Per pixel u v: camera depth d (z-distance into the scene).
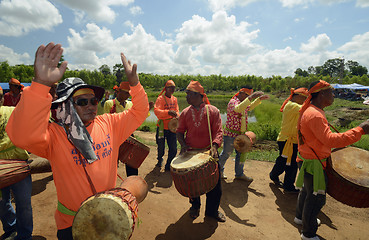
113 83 101.69
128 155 3.48
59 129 1.53
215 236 2.95
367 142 7.22
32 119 1.20
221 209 3.65
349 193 2.55
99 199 1.38
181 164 2.77
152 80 122.00
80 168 1.53
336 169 2.76
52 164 1.54
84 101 1.56
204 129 3.17
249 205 3.79
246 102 3.99
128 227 1.39
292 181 4.19
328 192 2.77
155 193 4.12
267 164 5.81
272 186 4.53
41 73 1.18
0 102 2.50
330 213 3.65
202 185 2.72
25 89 1.21
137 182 1.76
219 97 76.44
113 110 4.26
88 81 99.12
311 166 2.76
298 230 3.14
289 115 3.99
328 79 83.25
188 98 3.17
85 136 1.53
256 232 3.07
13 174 2.32
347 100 35.88
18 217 2.51
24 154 2.65
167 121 5.08
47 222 3.14
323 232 3.13
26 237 2.56
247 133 4.37
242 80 109.75
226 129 4.57
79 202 1.55
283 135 4.16
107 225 1.38
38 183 4.34
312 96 2.85
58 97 1.54
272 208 3.72
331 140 2.44
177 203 3.78
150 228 3.08
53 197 3.82
